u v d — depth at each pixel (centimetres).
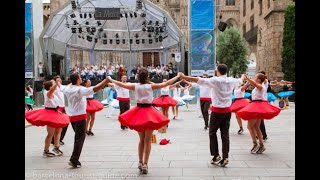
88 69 3212
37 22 2966
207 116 1340
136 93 703
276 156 845
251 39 5169
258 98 861
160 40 3108
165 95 1363
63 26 2986
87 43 3522
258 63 4356
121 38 3525
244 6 5809
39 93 2616
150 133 693
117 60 4975
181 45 2867
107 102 1995
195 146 998
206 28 2512
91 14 2844
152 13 2956
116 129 1419
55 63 3256
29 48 2688
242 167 734
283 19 3506
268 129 1355
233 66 4478
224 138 746
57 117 822
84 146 1019
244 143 1039
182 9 5303
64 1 4662
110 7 2762
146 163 692
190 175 672
